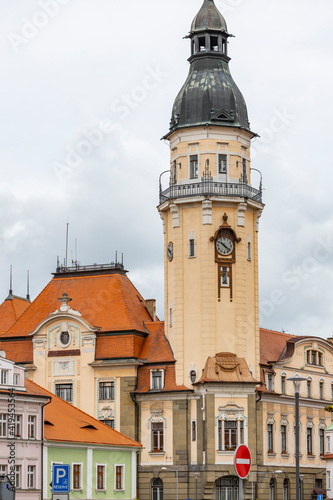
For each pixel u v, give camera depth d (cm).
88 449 8919
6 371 8250
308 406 11750
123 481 9388
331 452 11838
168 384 10456
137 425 10519
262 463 10675
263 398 10844
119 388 10594
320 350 12119
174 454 10275
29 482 8250
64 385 10838
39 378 10925
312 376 11925
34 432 8388
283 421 11231
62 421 9088
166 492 10225
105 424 10006
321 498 8850
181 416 10312
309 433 11762
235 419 10131
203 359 10331
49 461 8456
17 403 8219
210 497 9994
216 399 10125
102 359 10688
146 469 10369
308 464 11588
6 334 11250
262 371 10994
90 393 10694
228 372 10244
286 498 11069
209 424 10050
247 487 10162
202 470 10025
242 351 10444
